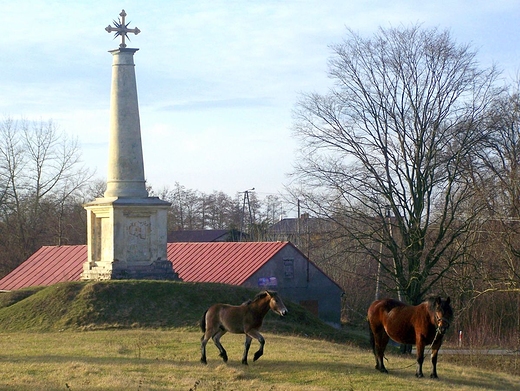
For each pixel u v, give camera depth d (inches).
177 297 1331.2
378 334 788.6
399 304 783.7
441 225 1471.5
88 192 3452.3
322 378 737.6
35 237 2837.1
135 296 1321.4
